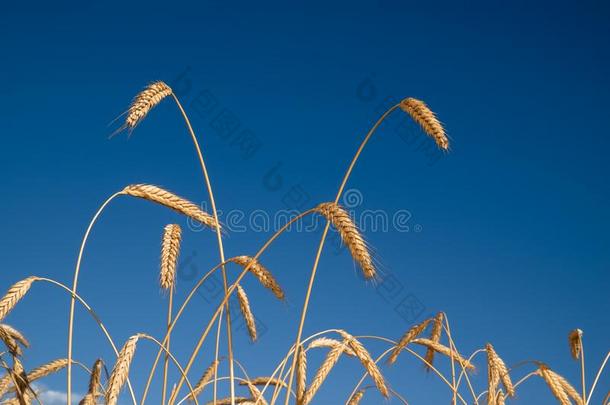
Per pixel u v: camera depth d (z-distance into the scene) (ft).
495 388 5.96
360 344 5.57
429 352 6.42
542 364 6.10
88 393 5.65
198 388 5.66
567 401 6.00
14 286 5.15
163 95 5.41
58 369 5.68
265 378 6.08
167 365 5.53
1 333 5.32
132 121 5.32
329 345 5.59
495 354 6.09
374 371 5.55
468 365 6.32
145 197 5.27
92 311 5.35
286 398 5.19
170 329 5.45
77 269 5.28
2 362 5.25
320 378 5.42
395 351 6.18
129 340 5.11
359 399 6.09
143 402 5.44
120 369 5.01
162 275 5.52
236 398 5.79
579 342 6.04
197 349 5.26
